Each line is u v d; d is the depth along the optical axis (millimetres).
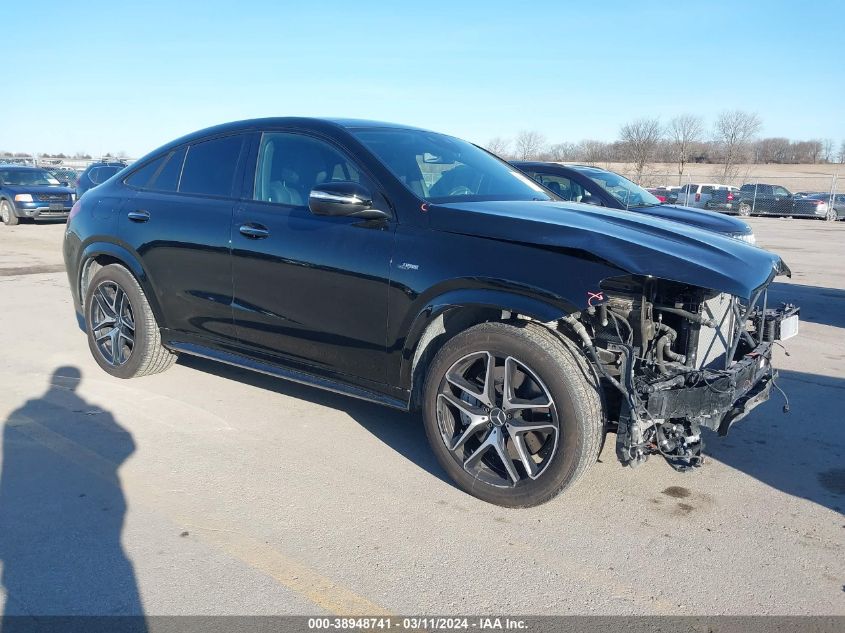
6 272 10672
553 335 3221
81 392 5004
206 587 2771
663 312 3441
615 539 3172
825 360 6262
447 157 4383
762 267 3457
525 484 3312
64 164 41594
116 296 5180
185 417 4551
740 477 3836
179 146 4941
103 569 2873
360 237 3746
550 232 3275
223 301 4418
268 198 4281
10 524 3203
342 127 4176
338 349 3924
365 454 4035
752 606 2703
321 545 3084
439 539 3146
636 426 3062
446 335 3668
